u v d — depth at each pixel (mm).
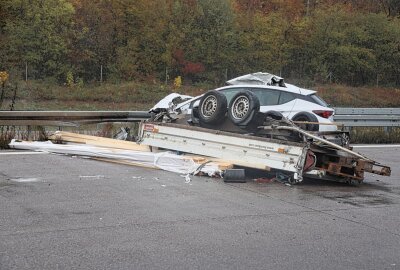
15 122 12336
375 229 6633
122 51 33875
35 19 32562
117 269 4859
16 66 30781
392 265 5316
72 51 32969
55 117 12883
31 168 9609
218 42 36188
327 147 9633
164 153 10547
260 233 6203
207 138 10250
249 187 8898
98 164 10305
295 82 37156
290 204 7785
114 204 7250
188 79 35219
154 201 7520
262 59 37500
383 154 14320
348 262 5348
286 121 9852
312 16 41344
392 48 40969
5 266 4828
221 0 37344
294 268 5102
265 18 38625
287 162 9180
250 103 10070
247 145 9688
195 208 7230
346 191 9086
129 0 35062
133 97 30047
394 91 38188
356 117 17094
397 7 47656
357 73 40250
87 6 34906
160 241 5727
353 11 44344
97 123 13773
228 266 5059
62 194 7719
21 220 6312
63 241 5594
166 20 35781
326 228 6570
